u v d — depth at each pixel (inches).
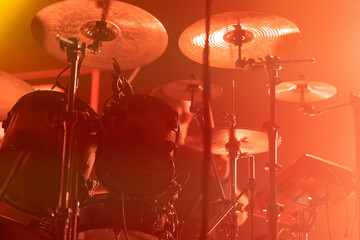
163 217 112.6
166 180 115.0
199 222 146.3
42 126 110.9
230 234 129.1
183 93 160.7
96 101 234.4
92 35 135.2
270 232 115.7
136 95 116.0
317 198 144.9
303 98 160.2
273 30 142.2
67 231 94.0
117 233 107.2
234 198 134.4
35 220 108.3
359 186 137.6
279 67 127.4
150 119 114.8
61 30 135.3
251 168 137.6
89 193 111.4
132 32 135.5
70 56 107.0
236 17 137.7
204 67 68.9
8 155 110.8
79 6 126.9
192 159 158.2
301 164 137.9
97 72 236.7
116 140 112.3
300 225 148.0
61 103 111.5
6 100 139.4
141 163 113.0
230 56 153.8
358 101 142.3
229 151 140.7
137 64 146.9
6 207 171.0
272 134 121.3
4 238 102.2
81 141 111.2
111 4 126.1
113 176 113.9
